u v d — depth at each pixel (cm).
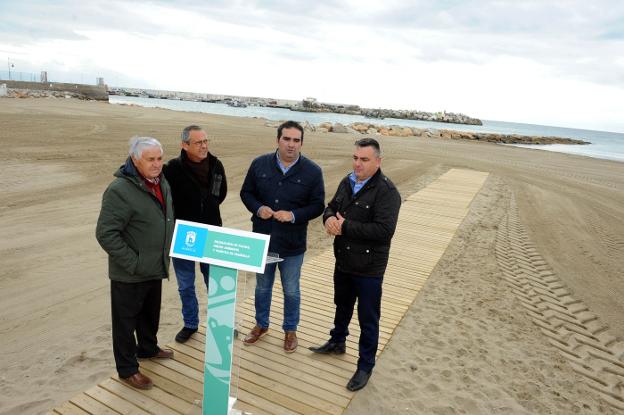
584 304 614
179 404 304
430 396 359
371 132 3806
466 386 378
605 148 5619
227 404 261
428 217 977
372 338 336
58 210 822
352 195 330
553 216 1151
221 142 1902
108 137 1712
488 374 401
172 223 314
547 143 5306
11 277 543
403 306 514
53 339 417
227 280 246
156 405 301
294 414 305
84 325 446
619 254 878
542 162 2536
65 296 507
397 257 695
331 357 377
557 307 586
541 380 404
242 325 423
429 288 582
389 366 393
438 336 458
